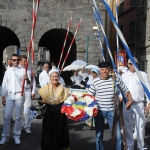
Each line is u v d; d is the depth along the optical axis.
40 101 5.80
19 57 7.64
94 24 23.34
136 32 29.19
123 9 33.38
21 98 7.26
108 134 8.41
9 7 22.20
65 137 5.82
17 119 7.25
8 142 7.39
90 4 23.23
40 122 9.85
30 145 7.15
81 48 23.34
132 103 6.43
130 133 6.46
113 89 5.87
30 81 8.07
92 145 7.28
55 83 5.81
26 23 22.45
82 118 5.54
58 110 5.79
